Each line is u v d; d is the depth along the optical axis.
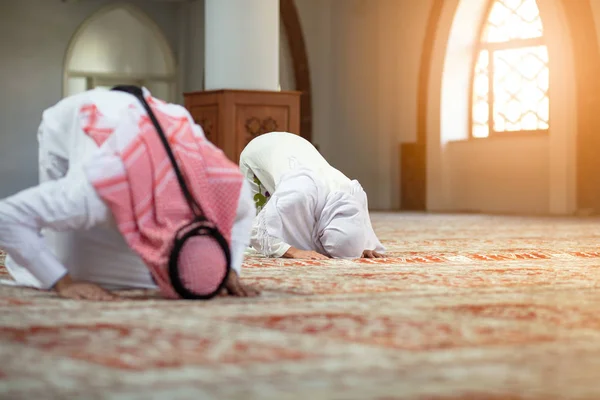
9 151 16.75
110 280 3.70
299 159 5.82
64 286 3.50
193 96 9.95
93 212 3.40
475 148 14.64
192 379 2.11
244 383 2.07
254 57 9.61
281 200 5.34
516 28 14.13
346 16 15.79
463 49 14.77
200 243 3.42
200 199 3.50
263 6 9.62
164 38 17.56
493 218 12.32
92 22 17.22
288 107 9.76
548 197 13.56
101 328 2.80
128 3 17.27
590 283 4.21
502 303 3.48
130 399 1.91
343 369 2.24
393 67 15.52
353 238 5.36
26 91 16.80
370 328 2.85
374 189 15.79
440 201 15.06
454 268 4.91
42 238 3.50
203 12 17.05
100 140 3.47
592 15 12.68
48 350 2.45
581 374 2.22
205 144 3.69
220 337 2.66
